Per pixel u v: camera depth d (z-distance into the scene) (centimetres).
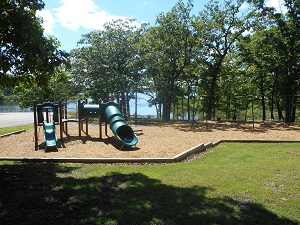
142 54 2209
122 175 615
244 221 390
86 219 391
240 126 1725
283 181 575
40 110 1084
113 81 2077
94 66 2144
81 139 1154
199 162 757
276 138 1202
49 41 566
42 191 502
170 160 769
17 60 543
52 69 549
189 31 2114
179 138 1221
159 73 2475
